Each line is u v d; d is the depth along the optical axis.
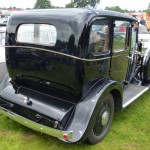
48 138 3.40
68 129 2.81
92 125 2.88
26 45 3.07
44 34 2.96
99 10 3.03
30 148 3.17
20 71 3.27
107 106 3.30
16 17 3.17
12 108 3.28
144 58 4.79
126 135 3.53
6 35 3.28
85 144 3.27
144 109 4.47
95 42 2.95
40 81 3.14
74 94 2.93
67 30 2.74
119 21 3.46
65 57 2.79
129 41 3.96
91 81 3.03
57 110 2.95
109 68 3.39
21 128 3.64
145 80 4.87
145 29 10.91
